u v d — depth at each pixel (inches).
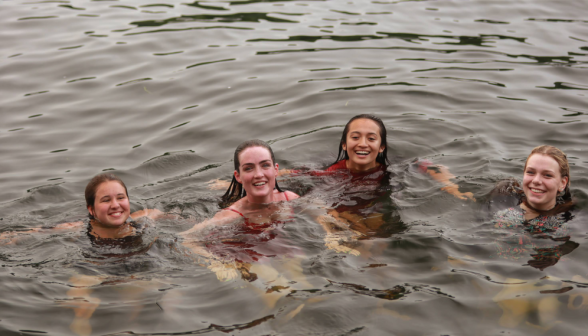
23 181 233.5
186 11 466.9
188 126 283.6
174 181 233.1
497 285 153.9
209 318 143.5
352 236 181.5
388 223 189.5
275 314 143.6
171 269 167.0
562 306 144.1
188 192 223.1
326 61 361.4
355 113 292.7
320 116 289.7
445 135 266.1
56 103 312.5
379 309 144.9
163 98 316.8
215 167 245.3
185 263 170.1
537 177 187.8
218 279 159.9
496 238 177.3
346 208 203.0
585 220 185.0
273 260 168.4
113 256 175.6
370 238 179.8
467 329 137.9
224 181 232.4
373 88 320.8
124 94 321.7
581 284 152.6
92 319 144.6
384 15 451.5
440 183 216.4
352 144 228.5
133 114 299.4
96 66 358.6
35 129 283.4
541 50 373.4
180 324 141.5
